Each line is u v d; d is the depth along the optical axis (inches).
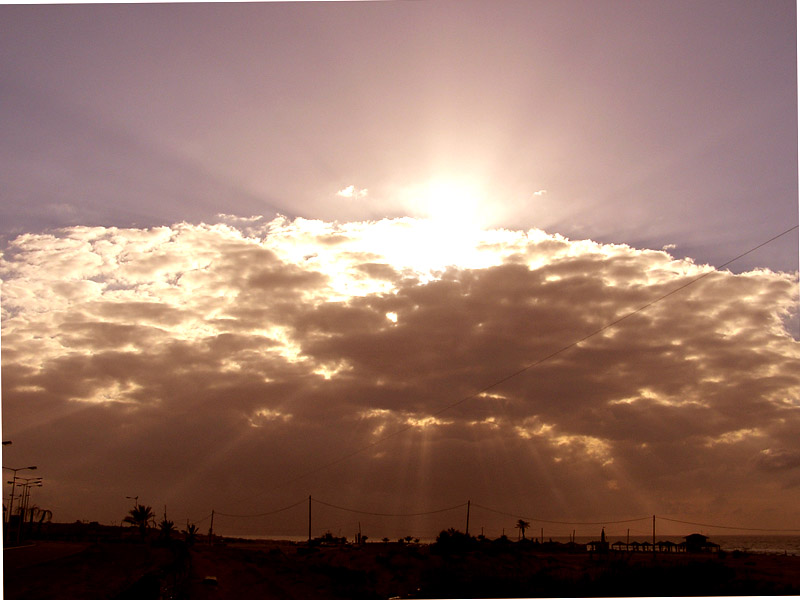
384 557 2775.6
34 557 2362.2
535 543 4845.0
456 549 3134.8
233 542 6628.9
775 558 3189.0
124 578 1814.7
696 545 4067.4
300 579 2016.5
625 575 1657.2
